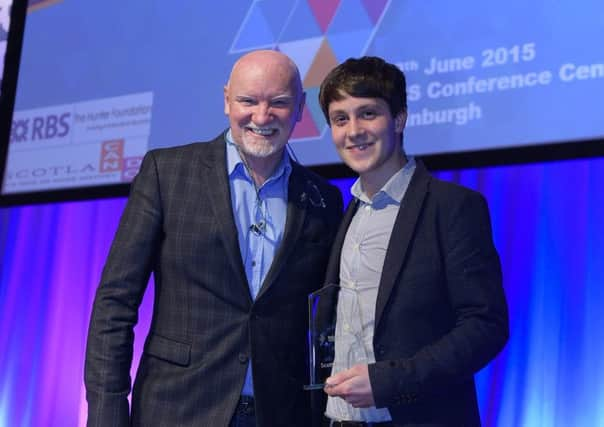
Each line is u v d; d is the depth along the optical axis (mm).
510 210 2621
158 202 1623
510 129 2490
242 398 1558
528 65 2500
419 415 1417
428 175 1560
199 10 3104
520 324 2525
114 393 1505
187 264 1584
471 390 1491
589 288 2439
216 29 3055
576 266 2471
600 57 2398
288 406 1581
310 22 2875
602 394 2363
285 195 1705
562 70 2445
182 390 1539
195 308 1578
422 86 2648
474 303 1430
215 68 3029
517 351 2514
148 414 1542
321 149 2773
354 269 1538
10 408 3453
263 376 1552
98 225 3424
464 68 2594
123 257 1575
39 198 3305
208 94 3023
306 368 1659
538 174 2592
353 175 2693
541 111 2455
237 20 3020
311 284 1666
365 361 1432
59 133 3318
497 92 2531
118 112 3193
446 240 1468
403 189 1557
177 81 3094
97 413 1481
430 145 2602
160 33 3168
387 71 1556
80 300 3406
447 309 1483
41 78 3420
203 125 3010
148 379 1573
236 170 1681
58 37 3414
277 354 1585
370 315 1479
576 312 2441
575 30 2447
